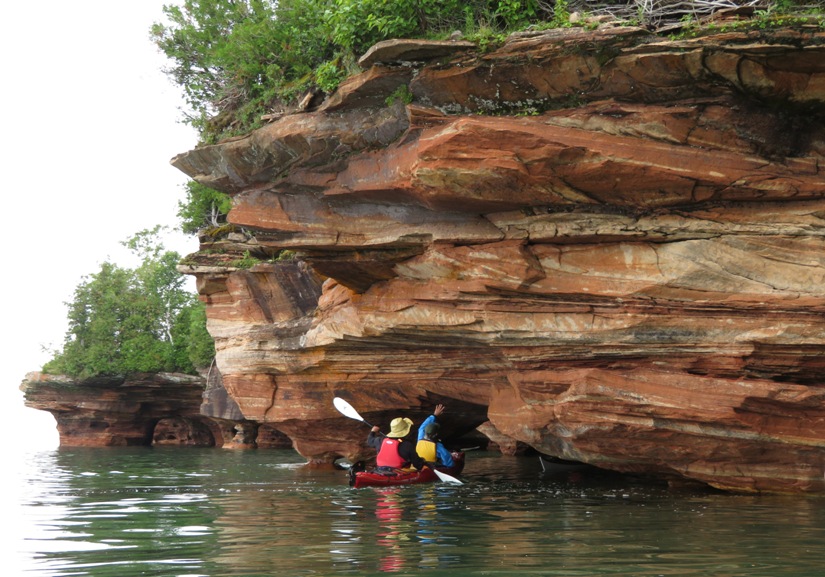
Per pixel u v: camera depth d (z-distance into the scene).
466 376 14.97
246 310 19.12
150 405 40.03
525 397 12.91
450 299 12.88
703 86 9.96
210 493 13.02
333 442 18.42
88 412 39.78
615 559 6.95
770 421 10.74
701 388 10.82
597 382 11.43
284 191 13.62
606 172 10.40
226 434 34.38
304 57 14.55
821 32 9.20
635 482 14.26
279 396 18.48
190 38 17.97
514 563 6.80
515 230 11.84
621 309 11.49
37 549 7.75
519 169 10.52
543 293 11.95
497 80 10.66
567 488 13.16
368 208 13.04
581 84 10.33
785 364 10.79
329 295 16.48
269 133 13.03
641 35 9.82
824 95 9.72
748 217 10.61
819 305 10.26
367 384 16.47
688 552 7.25
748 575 6.32
